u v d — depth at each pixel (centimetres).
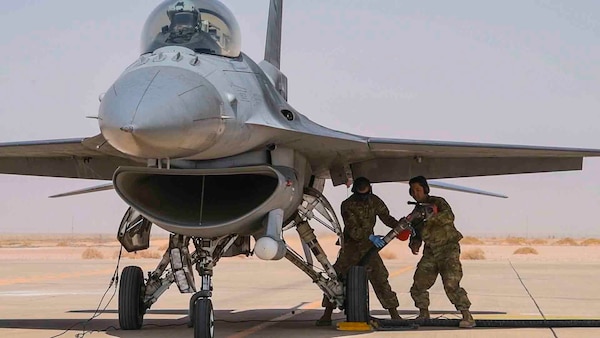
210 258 1557
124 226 1697
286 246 1577
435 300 2636
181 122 1311
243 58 1633
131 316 1752
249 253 1825
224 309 2375
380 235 1770
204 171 1483
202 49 1559
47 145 1716
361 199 1862
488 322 1789
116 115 1289
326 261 1772
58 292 3039
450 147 1723
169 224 1488
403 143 1708
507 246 14762
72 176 1994
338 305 1789
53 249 11512
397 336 1644
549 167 1919
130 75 1383
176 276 1584
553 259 7206
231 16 1641
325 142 1647
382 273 1897
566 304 2470
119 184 1495
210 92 1395
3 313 2242
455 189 2788
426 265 1792
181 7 1595
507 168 1947
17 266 5375
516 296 2775
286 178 1531
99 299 2723
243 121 1471
